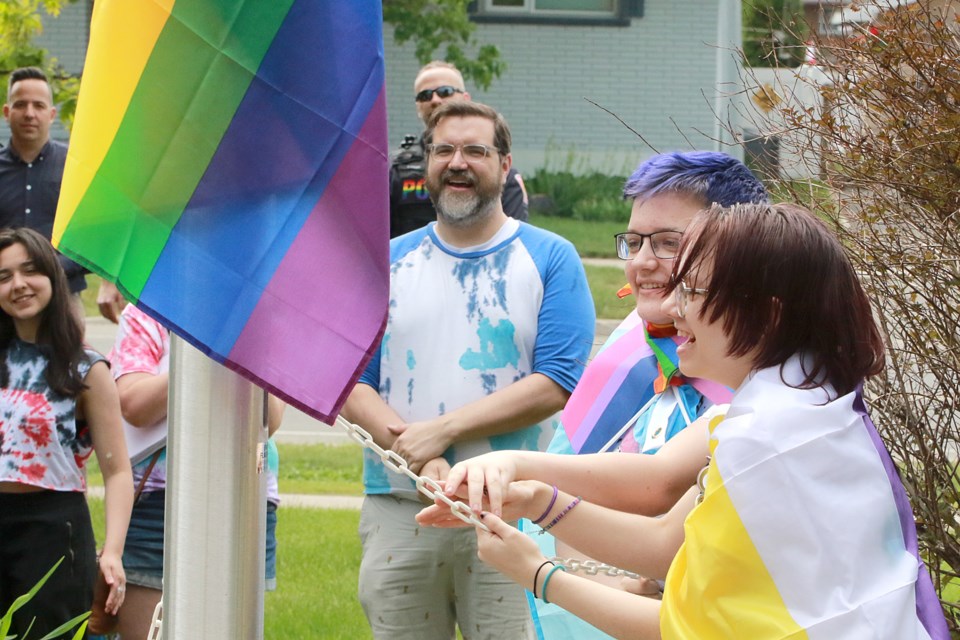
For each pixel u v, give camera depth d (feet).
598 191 77.15
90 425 16.84
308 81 8.74
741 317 7.69
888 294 11.89
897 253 11.80
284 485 30.96
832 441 7.29
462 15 68.23
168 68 8.73
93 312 58.80
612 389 11.25
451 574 15.58
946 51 11.84
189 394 9.09
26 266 16.46
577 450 11.25
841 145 12.28
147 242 8.78
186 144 8.75
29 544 16.33
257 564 9.27
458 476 9.29
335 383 8.75
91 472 31.78
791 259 7.64
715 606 7.24
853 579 7.05
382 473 15.55
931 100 11.84
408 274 15.98
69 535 16.55
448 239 16.08
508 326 15.69
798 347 7.69
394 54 75.92
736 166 10.78
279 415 17.54
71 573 16.52
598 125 77.46
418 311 15.75
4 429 16.37
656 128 76.79
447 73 24.47
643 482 9.87
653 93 76.74
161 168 8.75
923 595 7.20
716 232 7.82
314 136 8.77
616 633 8.49
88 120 8.80
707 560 7.27
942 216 11.71
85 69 8.92
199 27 8.70
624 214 76.69
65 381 16.49
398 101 76.33
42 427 16.40
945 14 12.04
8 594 16.49
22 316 16.51
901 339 12.15
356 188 8.79
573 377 15.67
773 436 7.28
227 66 8.73
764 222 7.73
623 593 8.58
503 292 15.75
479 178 15.81
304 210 8.80
